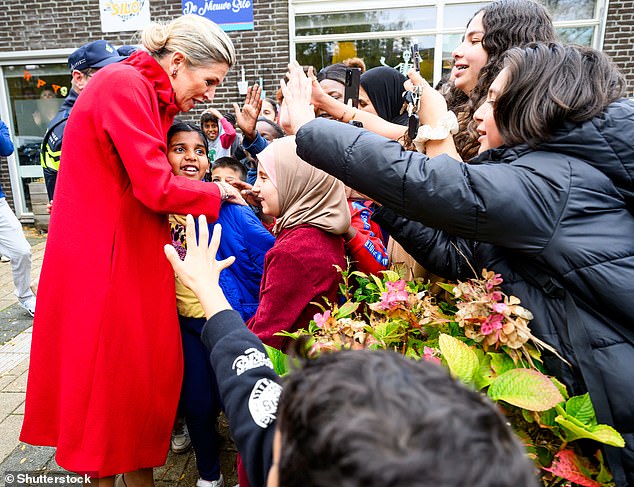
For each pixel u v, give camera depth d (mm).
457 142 1752
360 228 1908
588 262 924
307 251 1490
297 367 573
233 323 928
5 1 6664
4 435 2371
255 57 6461
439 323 1137
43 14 6641
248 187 2266
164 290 1647
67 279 1528
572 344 961
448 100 2051
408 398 434
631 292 904
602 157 978
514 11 1561
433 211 958
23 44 6781
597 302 944
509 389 923
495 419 449
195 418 1852
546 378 913
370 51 6406
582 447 981
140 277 1587
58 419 1610
